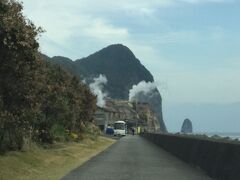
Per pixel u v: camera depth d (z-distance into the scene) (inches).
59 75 1611.7
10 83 698.2
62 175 770.2
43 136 1368.1
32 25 653.9
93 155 1331.2
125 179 703.1
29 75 724.0
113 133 4498.0
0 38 599.8
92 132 2559.1
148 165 973.8
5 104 755.4
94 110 2337.6
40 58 754.2
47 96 1246.9
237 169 624.1
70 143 1686.8
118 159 1159.6
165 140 1777.8
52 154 1173.7
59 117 1459.2
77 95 1838.1
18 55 639.1
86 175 758.5
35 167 881.5
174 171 839.7
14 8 616.7
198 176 756.6
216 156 762.8
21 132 974.4
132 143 2409.0
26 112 829.2
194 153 991.0
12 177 728.3
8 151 944.3
